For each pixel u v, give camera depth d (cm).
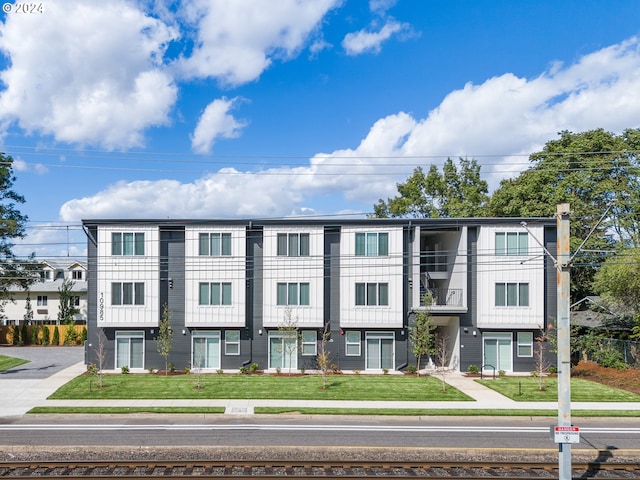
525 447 1591
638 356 2867
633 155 3812
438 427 1819
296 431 1738
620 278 2867
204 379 2644
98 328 2944
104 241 2925
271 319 2936
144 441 1602
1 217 4409
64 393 2288
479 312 2966
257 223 2964
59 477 1309
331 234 3008
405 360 2998
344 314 2969
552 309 3011
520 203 4069
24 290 5169
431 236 3503
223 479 1312
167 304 2958
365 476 1343
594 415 1955
